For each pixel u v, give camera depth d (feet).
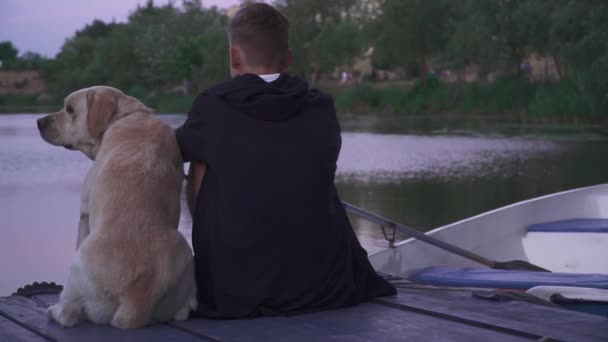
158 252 7.72
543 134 87.15
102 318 7.82
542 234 20.49
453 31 144.77
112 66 212.84
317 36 183.11
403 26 151.23
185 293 8.09
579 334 7.20
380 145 73.92
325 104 8.80
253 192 8.28
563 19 99.81
